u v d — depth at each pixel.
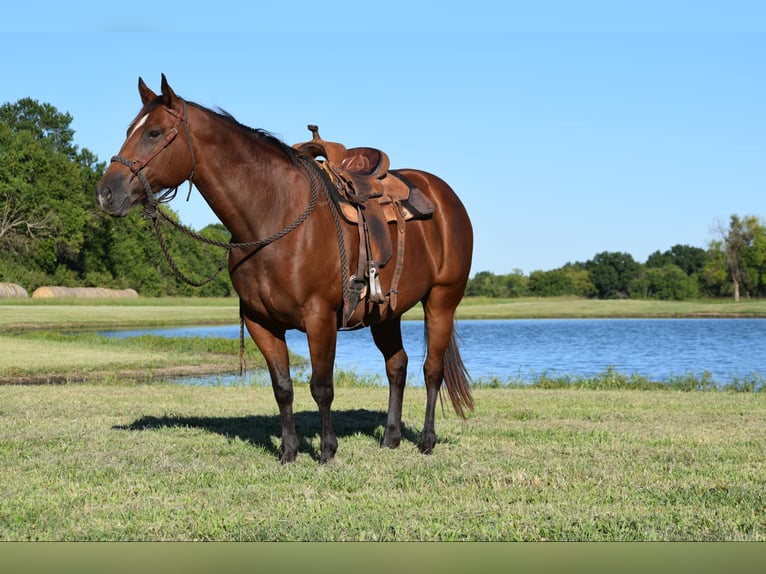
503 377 17.72
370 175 6.25
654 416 8.79
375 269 5.77
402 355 6.77
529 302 87.25
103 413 8.91
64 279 75.50
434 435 6.62
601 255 114.56
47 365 17.41
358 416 8.90
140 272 82.62
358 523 4.36
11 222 70.69
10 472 5.59
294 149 5.77
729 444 6.79
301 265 5.41
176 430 7.43
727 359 23.09
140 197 5.19
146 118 5.21
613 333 38.75
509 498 4.93
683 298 108.12
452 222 6.84
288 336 39.06
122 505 4.75
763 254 93.06
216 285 88.56
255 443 6.79
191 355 22.19
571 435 7.37
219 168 5.35
